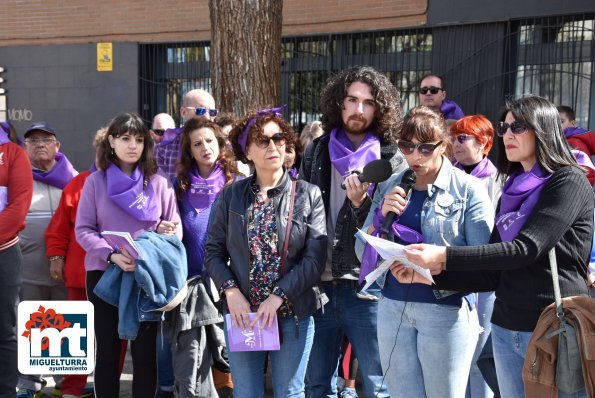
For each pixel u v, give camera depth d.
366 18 7.73
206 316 3.70
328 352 3.39
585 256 2.55
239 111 5.23
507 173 2.86
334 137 3.37
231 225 3.07
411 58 7.60
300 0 8.02
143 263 3.43
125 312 3.47
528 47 7.05
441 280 2.71
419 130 2.79
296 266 3.00
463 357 2.82
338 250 3.26
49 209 4.59
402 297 2.86
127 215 3.66
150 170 3.75
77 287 4.31
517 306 2.58
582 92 6.84
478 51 7.23
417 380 2.89
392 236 2.85
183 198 3.91
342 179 3.33
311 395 3.44
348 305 3.25
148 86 8.71
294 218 3.06
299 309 2.99
